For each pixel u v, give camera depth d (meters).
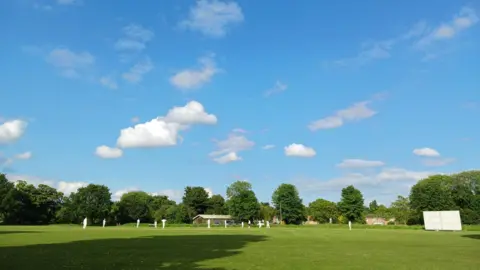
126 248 22.77
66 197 125.69
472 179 116.25
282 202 135.50
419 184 116.38
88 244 25.52
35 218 116.62
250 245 26.70
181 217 145.12
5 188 110.94
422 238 39.59
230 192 133.00
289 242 30.73
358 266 15.54
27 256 17.52
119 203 134.50
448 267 15.41
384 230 70.31
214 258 17.84
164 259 17.27
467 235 47.97
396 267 15.33
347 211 135.12
